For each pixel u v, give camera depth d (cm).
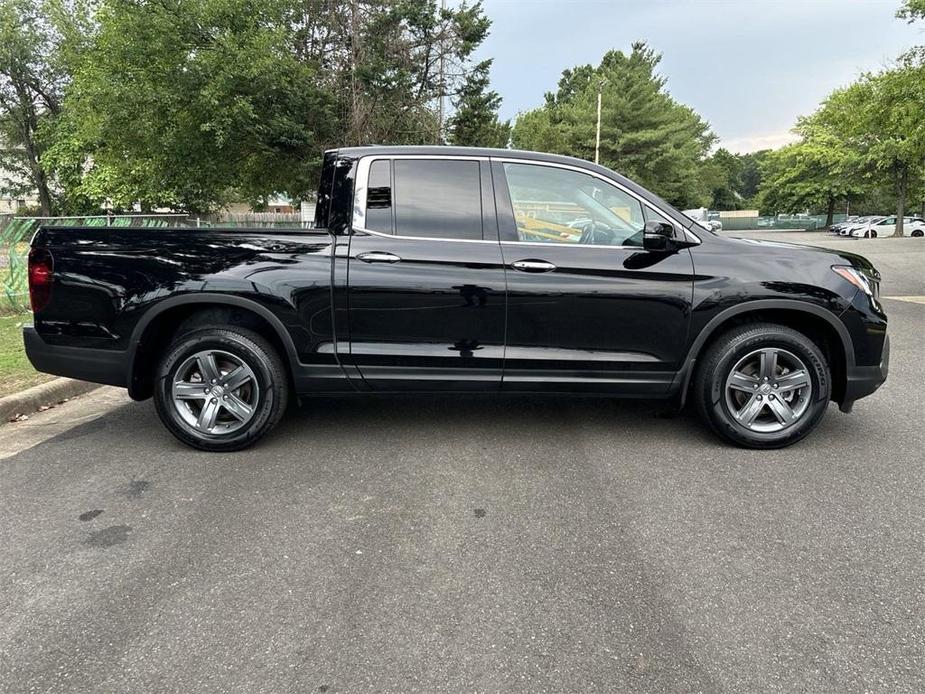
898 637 230
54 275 400
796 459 399
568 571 275
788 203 5422
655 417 487
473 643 229
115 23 1530
